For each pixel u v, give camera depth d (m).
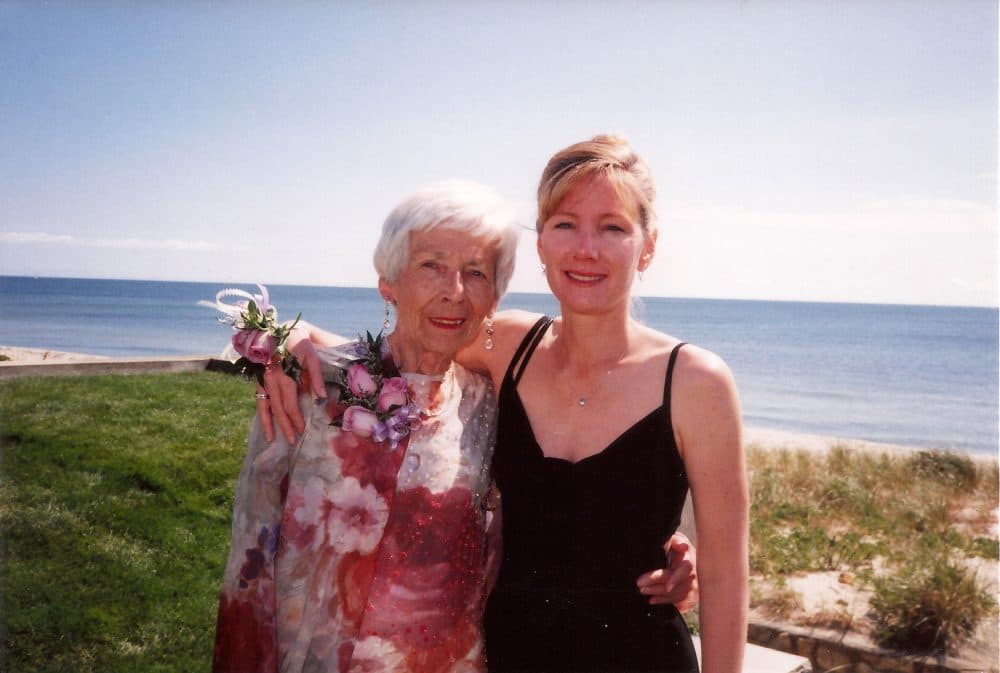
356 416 1.96
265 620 2.02
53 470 5.69
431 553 1.99
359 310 72.69
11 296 86.25
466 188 2.02
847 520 7.05
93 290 99.00
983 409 29.47
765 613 4.73
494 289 2.03
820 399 31.95
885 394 33.16
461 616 2.04
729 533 1.90
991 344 50.12
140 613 4.09
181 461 6.12
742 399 31.83
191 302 79.12
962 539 6.46
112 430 6.84
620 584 1.97
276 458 2.04
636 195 1.96
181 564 4.61
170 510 5.29
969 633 4.36
